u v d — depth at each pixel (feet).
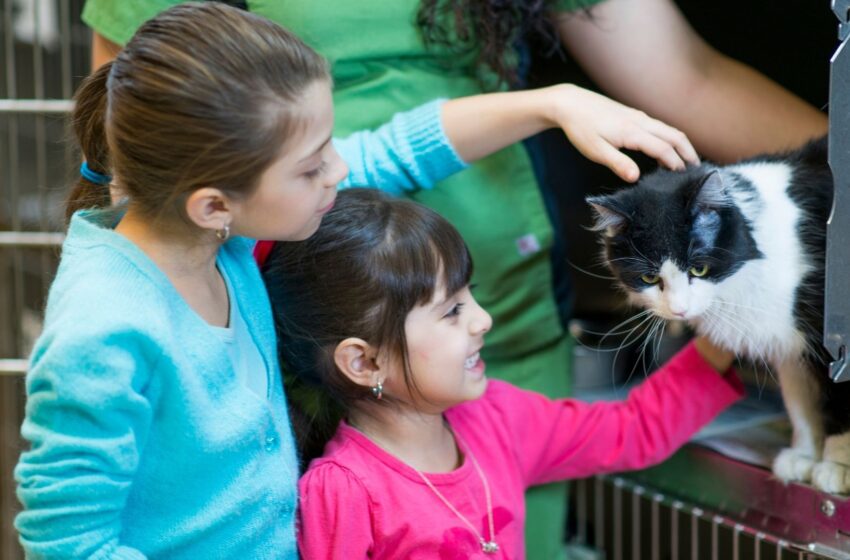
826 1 4.21
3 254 7.14
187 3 2.89
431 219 3.43
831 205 3.40
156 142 2.64
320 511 3.30
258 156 2.67
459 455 3.65
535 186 4.35
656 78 4.09
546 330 4.40
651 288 3.65
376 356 3.37
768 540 3.78
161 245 2.90
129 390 2.65
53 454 2.58
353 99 4.01
